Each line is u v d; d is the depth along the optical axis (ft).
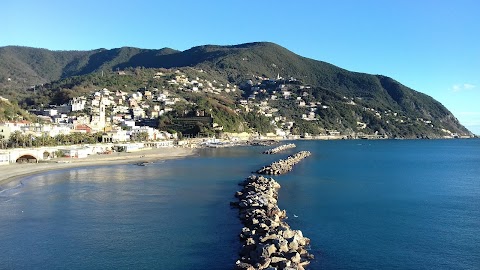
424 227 208.85
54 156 501.56
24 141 496.23
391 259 163.84
